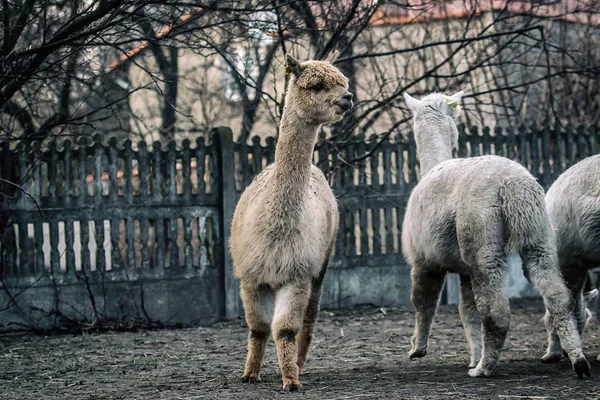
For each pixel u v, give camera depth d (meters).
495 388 5.99
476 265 6.20
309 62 6.28
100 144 10.54
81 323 10.15
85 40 9.42
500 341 6.25
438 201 6.54
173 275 10.83
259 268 6.16
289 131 6.17
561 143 12.37
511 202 6.09
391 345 8.63
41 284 10.25
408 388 6.09
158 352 8.49
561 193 7.09
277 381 6.55
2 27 9.16
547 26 16.34
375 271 11.77
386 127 17.38
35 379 7.13
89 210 10.48
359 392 5.97
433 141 7.70
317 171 7.27
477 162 6.43
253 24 10.43
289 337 6.12
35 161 10.05
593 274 11.82
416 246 6.89
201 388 6.38
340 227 11.62
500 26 15.95
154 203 10.77
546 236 6.16
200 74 22.69
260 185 6.46
